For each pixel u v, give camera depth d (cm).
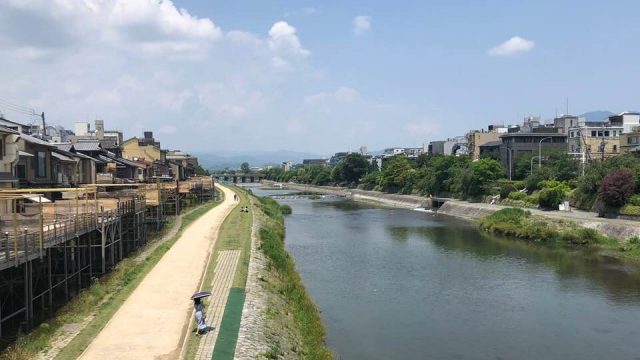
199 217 5916
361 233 6512
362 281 3925
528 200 7594
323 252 5138
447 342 2664
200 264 3194
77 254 3028
